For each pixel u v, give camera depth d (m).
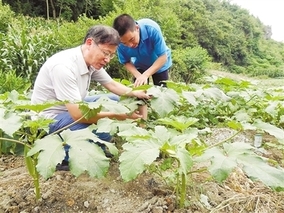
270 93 3.42
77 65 2.17
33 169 1.78
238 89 3.29
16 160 2.48
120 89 2.62
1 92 3.81
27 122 1.72
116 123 1.90
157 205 1.82
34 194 1.91
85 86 2.29
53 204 1.85
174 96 2.25
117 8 8.36
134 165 1.47
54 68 2.08
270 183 1.44
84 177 2.11
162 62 3.15
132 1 9.09
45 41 6.20
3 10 9.06
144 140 1.62
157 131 1.74
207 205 1.85
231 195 1.96
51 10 13.56
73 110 2.08
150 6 9.43
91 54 2.15
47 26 8.84
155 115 2.66
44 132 1.83
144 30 3.08
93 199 1.89
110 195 1.93
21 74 5.54
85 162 1.52
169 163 1.90
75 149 1.56
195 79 9.21
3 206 1.82
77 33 6.71
